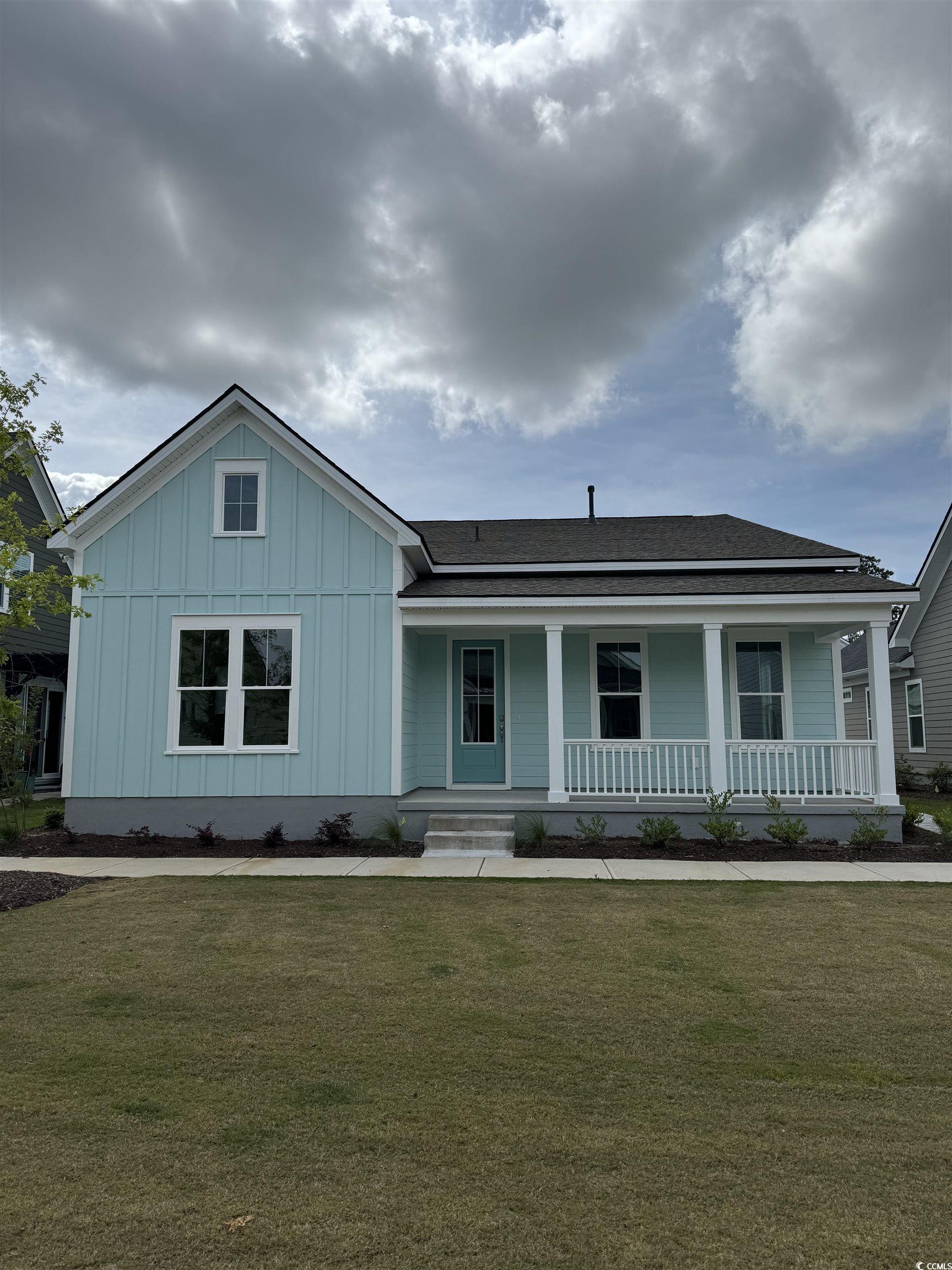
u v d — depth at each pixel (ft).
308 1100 12.25
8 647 60.80
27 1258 8.38
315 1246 8.61
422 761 45.32
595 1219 9.14
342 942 21.02
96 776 39.27
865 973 18.45
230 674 39.60
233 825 38.73
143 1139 11.05
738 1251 8.55
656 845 34.83
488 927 22.52
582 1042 14.53
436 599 38.88
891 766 37.01
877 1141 11.00
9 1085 12.80
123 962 19.40
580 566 45.65
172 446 40.19
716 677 38.34
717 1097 12.34
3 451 31.40
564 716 45.32
